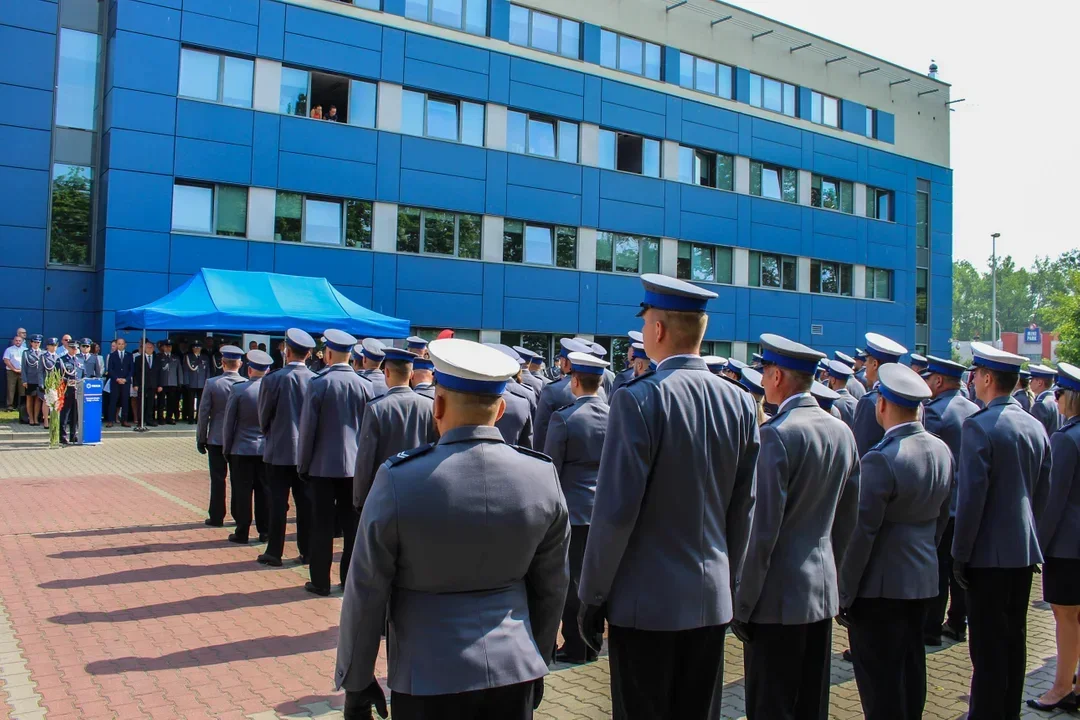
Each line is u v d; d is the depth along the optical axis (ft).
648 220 94.48
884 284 117.80
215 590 22.95
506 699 8.84
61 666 17.11
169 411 64.90
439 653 8.60
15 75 66.64
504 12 84.94
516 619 9.14
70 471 43.45
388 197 77.66
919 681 14.05
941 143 124.88
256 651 18.31
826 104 112.27
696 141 98.58
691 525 10.69
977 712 14.84
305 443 22.59
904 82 119.75
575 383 19.49
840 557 13.28
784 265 106.73
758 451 11.47
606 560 10.44
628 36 94.27
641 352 27.50
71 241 69.00
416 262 79.15
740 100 102.73
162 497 36.63
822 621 12.39
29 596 21.80
